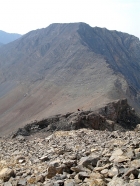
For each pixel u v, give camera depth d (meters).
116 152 12.52
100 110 76.31
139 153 11.40
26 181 11.19
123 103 82.06
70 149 17.00
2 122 153.00
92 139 21.50
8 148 22.14
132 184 8.15
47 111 138.38
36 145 22.12
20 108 164.62
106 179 9.27
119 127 68.31
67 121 60.50
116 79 151.00
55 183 9.79
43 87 184.62
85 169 10.88
